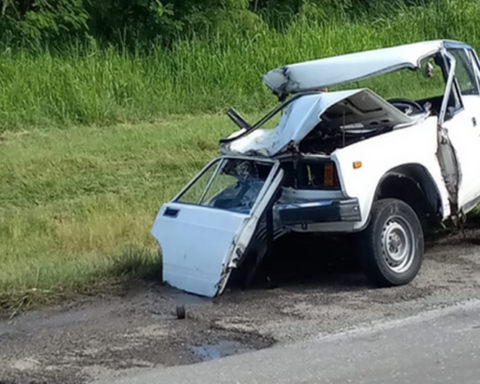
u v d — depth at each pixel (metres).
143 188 11.65
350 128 7.84
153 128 14.99
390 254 7.27
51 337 6.44
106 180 11.94
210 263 7.22
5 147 13.49
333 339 6.01
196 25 19.45
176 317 6.79
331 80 8.26
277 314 6.71
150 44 18.81
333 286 7.47
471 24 21.22
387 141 7.40
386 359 5.55
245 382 5.27
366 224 7.16
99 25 19.42
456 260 8.05
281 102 8.69
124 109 16.12
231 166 7.83
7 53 16.59
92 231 9.48
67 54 17.48
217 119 15.71
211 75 17.66
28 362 5.90
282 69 8.44
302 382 5.23
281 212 7.16
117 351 6.05
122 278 7.77
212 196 7.73
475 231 9.09
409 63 7.96
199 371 5.53
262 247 7.33
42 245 9.24
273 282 7.54
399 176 7.49
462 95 8.56
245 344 6.06
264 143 7.88
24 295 7.29
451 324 6.18
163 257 7.61
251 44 18.70
